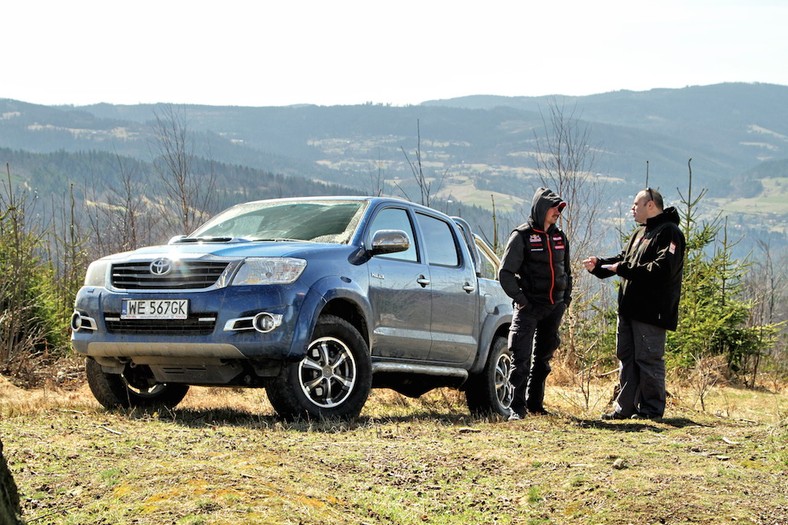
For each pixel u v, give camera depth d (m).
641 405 8.24
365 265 7.28
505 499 4.57
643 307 8.14
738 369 16.73
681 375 15.13
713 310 16.25
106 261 7.09
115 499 3.85
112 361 7.03
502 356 9.23
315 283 6.73
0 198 12.05
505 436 6.30
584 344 15.42
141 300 6.71
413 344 7.80
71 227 13.75
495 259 9.74
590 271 8.58
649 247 8.20
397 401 9.78
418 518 4.18
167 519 3.52
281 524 3.52
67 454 4.83
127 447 5.09
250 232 7.66
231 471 4.24
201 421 6.55
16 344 10.98
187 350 6.54
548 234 8.16
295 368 6.60
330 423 6.51
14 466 4.52
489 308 8.97
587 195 16.38
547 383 13.05
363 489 4.50
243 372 6.68
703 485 4.64
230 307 6.47
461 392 10.70
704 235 16.72
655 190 8.36
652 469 5.03
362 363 7.00
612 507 4.31
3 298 11.26
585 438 6.27
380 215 7.75
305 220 7.66
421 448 5.56
